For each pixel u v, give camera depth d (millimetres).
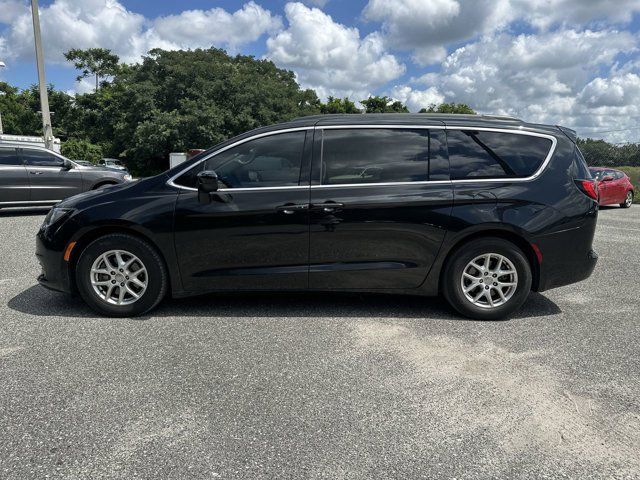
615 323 3930
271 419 2432
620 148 30719
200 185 3680
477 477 2012
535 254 3895
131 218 3791
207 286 3930
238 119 40719
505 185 3867
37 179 10031
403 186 3850
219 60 52906
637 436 2316
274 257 3871
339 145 3928
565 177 3938
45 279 4012
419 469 2059
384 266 3889
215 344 3383
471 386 2803
